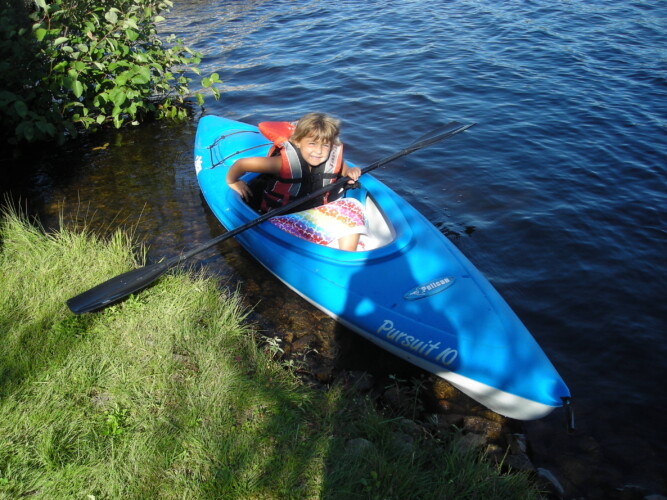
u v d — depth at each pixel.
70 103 5.24
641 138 5.37
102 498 2.00
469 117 5.94
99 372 2.52
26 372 2.48
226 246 3.98
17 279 3.14
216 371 2.58
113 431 2.24
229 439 2.23
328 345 3.12
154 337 2.76
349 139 5.59
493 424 2.70
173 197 4.61
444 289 3.07
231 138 4.82
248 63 7.70
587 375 2.95
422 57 7.64
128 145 5.52
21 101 4.75
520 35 8.34
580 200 4.46
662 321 3.29
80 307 2.82
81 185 4.80
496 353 2.76
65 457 2.12
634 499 2.34
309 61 7.68
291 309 3.38
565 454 2.54
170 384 2.49
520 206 4.40
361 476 2.14
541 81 6.74
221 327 2.92
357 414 2.52
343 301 3.14
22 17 5.14
